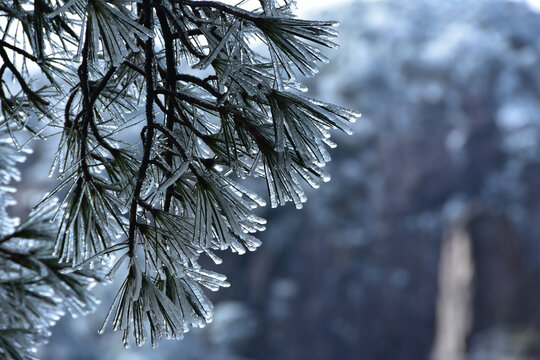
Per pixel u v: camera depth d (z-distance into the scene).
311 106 1.26
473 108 55.59
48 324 1.91
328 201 51.66
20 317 1.86
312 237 49.50
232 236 1.31
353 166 53.62
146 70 1.30
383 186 53.06
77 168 1.42
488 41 59.88
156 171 1.48
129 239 1.27
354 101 56.94
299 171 1.29
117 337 31.64
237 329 45.50
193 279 1.31
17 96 1.70
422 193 53.12
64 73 1.56
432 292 48.94
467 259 39.56
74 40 1.49
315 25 1.26
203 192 1.27
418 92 57.00
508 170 51.81
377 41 62.28
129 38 1.21
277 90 1.27
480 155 53.78
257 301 47.97
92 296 1.87
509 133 53.50
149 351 31.28
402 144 54.34
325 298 48.31
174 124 1.46
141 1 1.29
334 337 47.50
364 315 48.06
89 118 1.39
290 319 47.16
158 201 1.42
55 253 1.36
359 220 51.47
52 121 1.56
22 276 1.88
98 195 1.39
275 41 1.25
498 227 39.50
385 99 56.81
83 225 1.37
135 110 1.62
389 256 50.00
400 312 48.31
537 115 54.19
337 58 61.34
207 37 1.32
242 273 48.59
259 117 1.35
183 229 1.28
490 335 37.62
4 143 1.96
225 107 1.29
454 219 40.91
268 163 1.27
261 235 49.94
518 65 57.75
